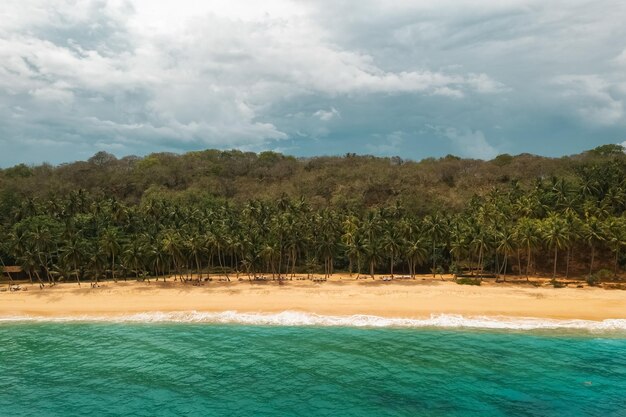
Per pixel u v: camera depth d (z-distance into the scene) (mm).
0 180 146250
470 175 157625
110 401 44594
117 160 190750
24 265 100562
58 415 41938
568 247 98812
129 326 72188
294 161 189250
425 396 44875
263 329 68812
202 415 41281
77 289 94875
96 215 123562
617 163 137375
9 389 48000
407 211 129250
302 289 92000
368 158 188750
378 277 107500
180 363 54562
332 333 66062
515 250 103875
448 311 75250
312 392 45875
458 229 107562
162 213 127000
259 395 45281
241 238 104250
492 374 50281
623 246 99312
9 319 77812
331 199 143000
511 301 80312
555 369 51688
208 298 86688
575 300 80688
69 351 60031
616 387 46938
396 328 68312
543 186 125688
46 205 125938
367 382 48188
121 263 107250
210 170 169000
